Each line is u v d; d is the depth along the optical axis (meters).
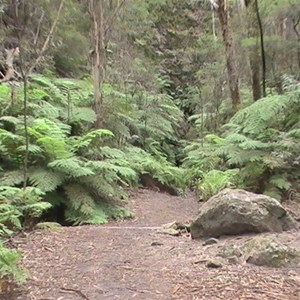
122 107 11.06
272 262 3.73
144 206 8.10
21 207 5.47
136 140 12.63
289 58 11.48
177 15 20.67
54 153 6.97
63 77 12.75
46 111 8.48
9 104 7.96
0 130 6.75
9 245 4.60
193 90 17.05
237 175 8.27
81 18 12.52
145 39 18.19
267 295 3.13
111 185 7.87
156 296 3.19
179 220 6.96
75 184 7.01
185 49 19.69
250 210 4.64
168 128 14.37
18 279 3.30
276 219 4.73
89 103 10.32
